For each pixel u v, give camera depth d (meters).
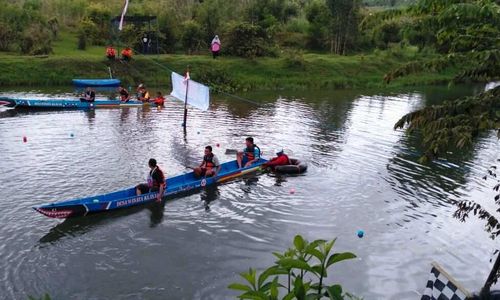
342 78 49.97
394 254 12.03
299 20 64.62
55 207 12.67
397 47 57.22
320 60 52.94
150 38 48.97
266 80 46.22
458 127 6.02
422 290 10.50
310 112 32.56
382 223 13.81
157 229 12.91
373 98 41.03
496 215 14.46
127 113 28.72
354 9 58.72
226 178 16.98
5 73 38.56
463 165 19.86
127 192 14.48
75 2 56.75
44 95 34.09
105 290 10.02
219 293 10.07
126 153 19.78
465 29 6.04
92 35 51.19
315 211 14.49
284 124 27.70
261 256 11.69
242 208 14.52
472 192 16.58
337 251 12.07
